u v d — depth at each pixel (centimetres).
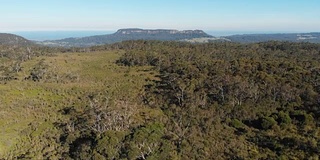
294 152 4369
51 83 8619
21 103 6862
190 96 6806
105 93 7638
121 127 4991
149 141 4325
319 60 11112
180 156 4309
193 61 10538
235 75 7719
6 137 5388
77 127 5469
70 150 4812
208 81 7444
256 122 5666
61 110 6556
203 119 5691
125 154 4141
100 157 4147
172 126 5225
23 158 4716
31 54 13175
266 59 10538
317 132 4997
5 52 13188
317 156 4162
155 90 7762
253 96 6650
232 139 4916
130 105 6500
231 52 13000
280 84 6888
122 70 10388
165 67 10069
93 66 11200
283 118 5484
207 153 4434
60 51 16012
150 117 5859
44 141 5244
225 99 6669
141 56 11450
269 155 4366
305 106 6069
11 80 8744
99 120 5328
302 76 7600
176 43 17300
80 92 7781
